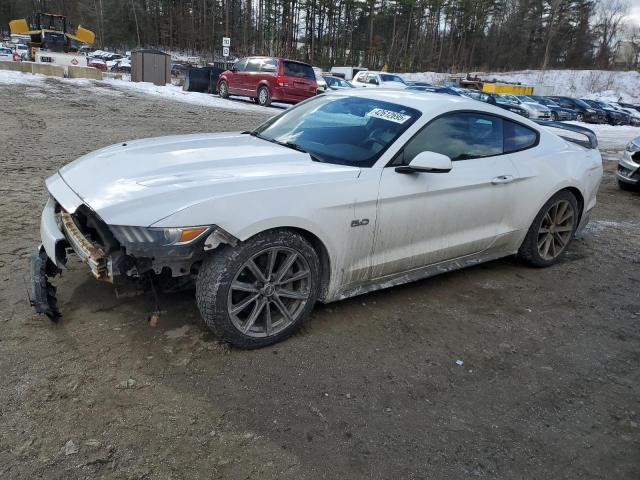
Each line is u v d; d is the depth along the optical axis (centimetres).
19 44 5528
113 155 340
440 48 8000
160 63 2373
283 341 314
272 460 223
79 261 394
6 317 313
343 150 352
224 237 273
